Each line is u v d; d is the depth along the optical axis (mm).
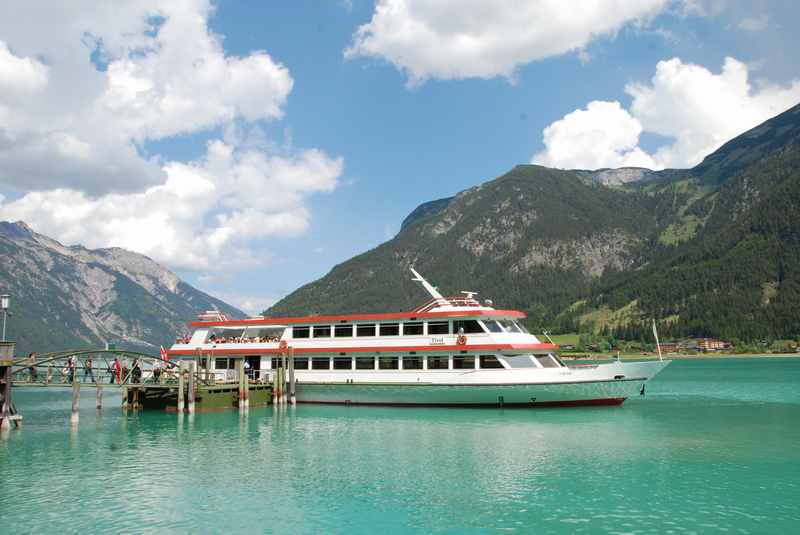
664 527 21656
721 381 105000
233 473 29328
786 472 29234
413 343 51719
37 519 22672
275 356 56906
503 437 38625
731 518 22547
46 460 32375
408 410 51219
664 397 70750
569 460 31938
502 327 50594
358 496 25422
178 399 49531
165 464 31266
